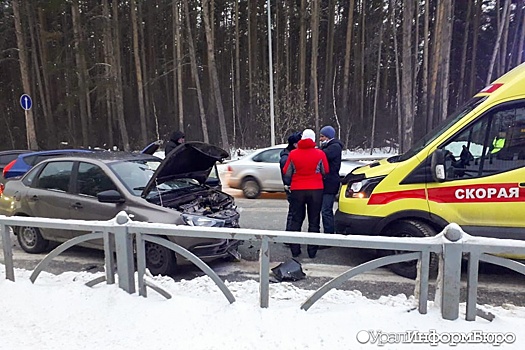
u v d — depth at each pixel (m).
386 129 27.53
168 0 25.44
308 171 4.87
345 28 30.33
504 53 23.70
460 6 28.67
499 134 3.86
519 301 3.63
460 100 27.38
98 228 3.17
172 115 29.53
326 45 29.33
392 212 4.22
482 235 3.88
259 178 9.46
